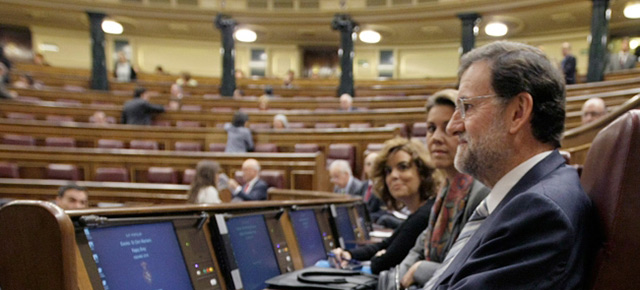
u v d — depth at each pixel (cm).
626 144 54
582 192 59
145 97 495
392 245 128
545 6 646
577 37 845
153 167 351
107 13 733
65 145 419
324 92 700
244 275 96
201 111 495
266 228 111
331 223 148
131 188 309
